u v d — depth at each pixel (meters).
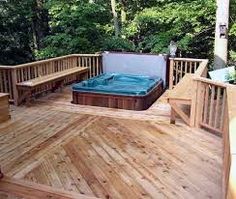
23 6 11.92
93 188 3.37
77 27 10.53
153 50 10.36
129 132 5.09
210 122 4.99
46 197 3.18
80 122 5.61
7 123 5.53
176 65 8.13
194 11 10.18
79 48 10.50
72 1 10.65
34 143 4.64
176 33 10.62
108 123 5.55
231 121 2.39
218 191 3.30
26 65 6.89
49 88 7.71
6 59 12.19
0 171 3.59
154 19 10.73
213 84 4.75
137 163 3.97
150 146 4.51
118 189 3.35
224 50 8.55
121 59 8.58
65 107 6.58
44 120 5.71
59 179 3.57
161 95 7.65
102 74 8.35
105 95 6.55
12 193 3.27
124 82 7.77
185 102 5.24
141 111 6.30
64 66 8.45
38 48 12.62
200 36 11.10
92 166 3.89
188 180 3.53
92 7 10.50
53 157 4.16
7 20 11.74
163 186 3.40
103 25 11.83
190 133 5.02
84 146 4.52
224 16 8.35
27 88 6.50
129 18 13.77
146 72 8.38
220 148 4.42
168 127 5.31
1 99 5.50
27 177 3.62
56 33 11.11
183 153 4.26
